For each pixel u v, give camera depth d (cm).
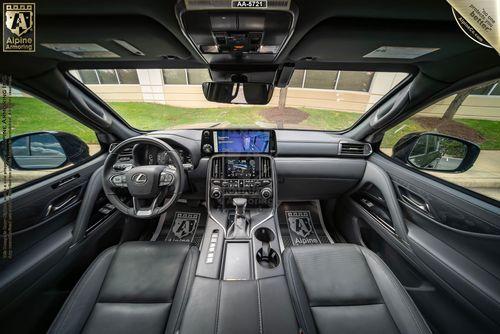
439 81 161
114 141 229
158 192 175
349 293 123
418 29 116
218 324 106
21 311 123
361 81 250
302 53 151
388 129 221
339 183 251
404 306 115
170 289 126
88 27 116
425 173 177
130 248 150
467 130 164
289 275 139
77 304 115
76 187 176
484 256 121
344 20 113
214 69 173
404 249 168
